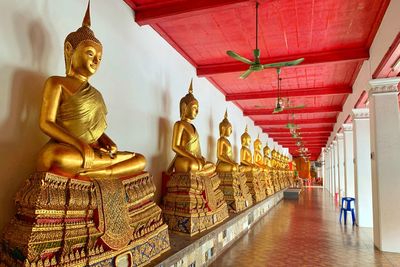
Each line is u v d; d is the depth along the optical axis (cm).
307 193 1881
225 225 511
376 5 454
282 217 872
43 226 231
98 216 268
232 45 579
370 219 736
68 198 248
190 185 443
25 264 216
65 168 254
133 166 326
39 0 303
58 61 323
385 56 468
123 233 287
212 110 780
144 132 464
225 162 667
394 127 549
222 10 431
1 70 265
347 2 445
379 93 562
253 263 442
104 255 264
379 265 445
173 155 553
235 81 792
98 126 301
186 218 426
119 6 422
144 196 333
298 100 1017
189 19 485
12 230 239
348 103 915
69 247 243
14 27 278
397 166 541
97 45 292
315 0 439
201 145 692
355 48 590
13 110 275
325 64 670
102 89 379
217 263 441
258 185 866
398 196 532
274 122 1355
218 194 542
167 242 352
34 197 230
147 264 305
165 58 539
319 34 538
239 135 1070
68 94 279
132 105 437
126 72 427
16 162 276
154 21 455
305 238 605
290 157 2909
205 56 629
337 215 920
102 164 294
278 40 559
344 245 558
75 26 346
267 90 873
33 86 294
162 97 522
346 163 1002
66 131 269
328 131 1616
